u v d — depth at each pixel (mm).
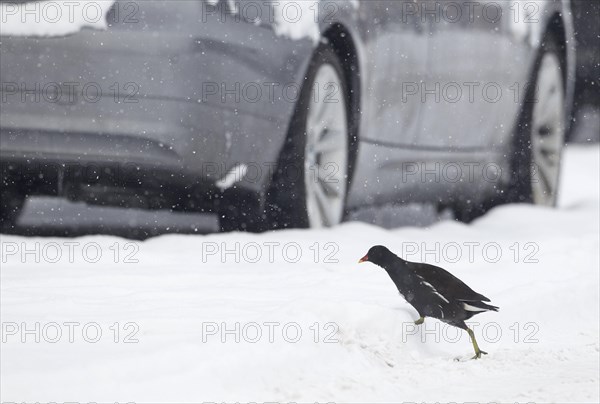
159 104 17766
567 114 27625
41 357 12375
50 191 18828
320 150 20406
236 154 18688
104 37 17547
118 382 11906
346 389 12586
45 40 17516
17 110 17672
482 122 24156
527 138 25656
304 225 20094
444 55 22797
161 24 17672
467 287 14719
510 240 21188
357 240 19984
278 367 12836
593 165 33719
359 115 20953
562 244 20766
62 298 15219
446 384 13156
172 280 16688
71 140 17812
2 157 18016
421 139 22828
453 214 25422
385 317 14625
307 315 13922
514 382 13266
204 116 18078
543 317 16750
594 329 16797
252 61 18547
